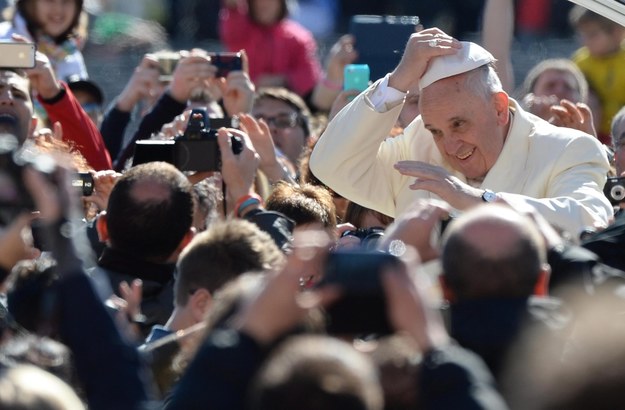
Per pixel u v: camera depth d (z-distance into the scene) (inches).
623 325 438.0
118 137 1075.3
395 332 470.0
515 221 512.7
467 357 457.7
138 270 644.1
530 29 1900.8
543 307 502.0
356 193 794.2
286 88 1411.2
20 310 543.8
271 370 420.5
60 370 510.9
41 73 937.5
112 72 1697.8
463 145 760.3
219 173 775.1
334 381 413.1
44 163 482.6
